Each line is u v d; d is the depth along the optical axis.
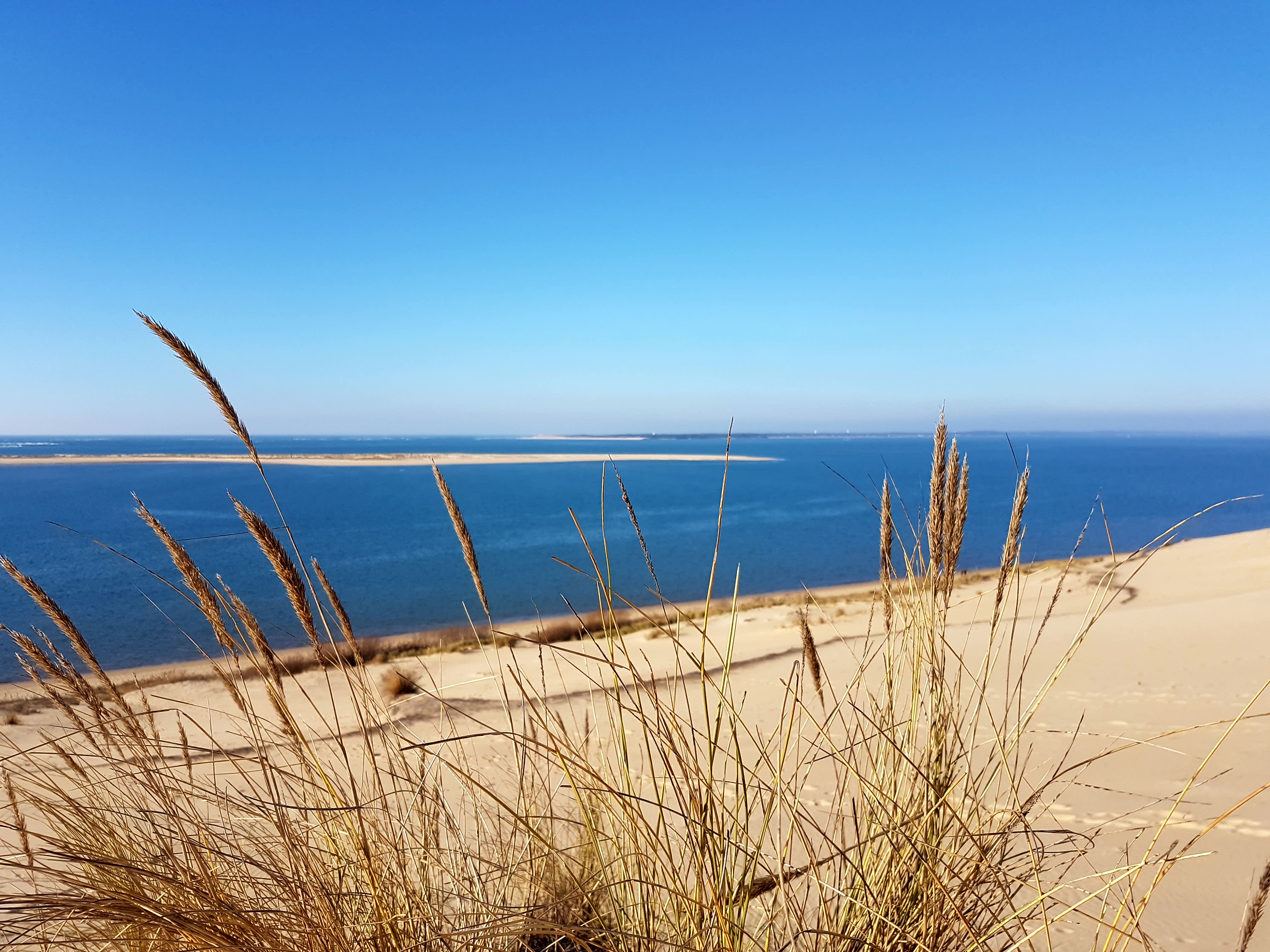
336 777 2.38
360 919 2.14
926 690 2.51
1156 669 12.16
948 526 2.26
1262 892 1.51
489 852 2.76
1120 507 96.69
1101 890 2.18
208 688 11.98
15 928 1.62
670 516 89.88
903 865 2.19
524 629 23.97
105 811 2.49
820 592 37.09
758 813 3.36
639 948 2.14
